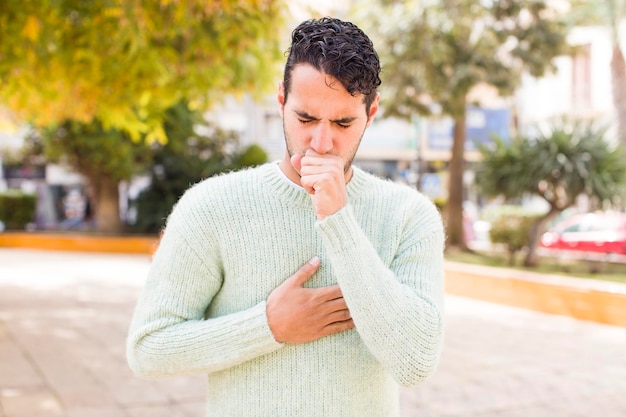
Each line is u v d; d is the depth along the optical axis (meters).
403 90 13.26
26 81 6.59
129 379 4.83
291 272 1.51
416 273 1.50
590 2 13.50
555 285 7.97
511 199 11.39
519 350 6.06
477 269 9.44
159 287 1.51
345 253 1.33
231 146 18.02
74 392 4.49
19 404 4.21
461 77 12.41
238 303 1.52
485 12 12.92
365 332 1.34
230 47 5.93
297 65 1.35
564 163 10.43
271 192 1.53
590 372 5.32
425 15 12.84
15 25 5.83
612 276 10.12
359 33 1.38
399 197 1.62
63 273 11.48
